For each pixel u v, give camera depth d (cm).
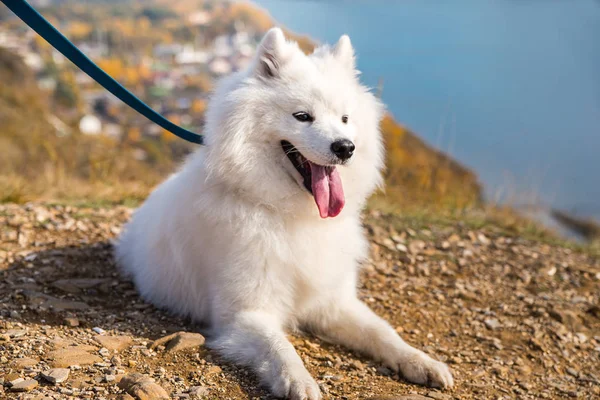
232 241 141
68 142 411
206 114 144
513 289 192
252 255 141
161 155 416
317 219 145
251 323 139
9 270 168
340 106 142
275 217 142
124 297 164
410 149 322
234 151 138
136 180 297
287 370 129
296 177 143
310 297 147
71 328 144
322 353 146
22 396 119
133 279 171
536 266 208
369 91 153
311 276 145
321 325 152
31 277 166
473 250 215
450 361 152
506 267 205
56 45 135
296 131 139
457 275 198
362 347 147
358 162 147
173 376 130
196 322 154
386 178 294
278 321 145
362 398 130
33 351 133
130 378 125
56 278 168
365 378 138
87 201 236
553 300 186
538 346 162
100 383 125
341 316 150
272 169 141
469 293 186
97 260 182
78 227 201
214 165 140
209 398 125
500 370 150
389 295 180
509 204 281
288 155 142
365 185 149
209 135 141
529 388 146
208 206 143
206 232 145
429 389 137
